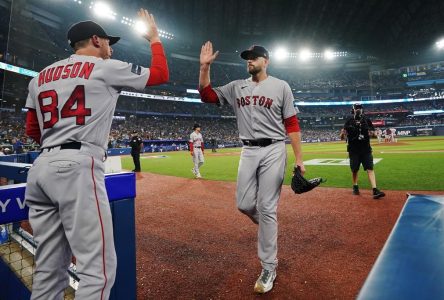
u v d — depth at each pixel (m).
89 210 1.45
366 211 4.54
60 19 35.22
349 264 2.78
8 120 28.36
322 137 57.12
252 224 4.22
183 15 43.44
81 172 1.46
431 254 1.14
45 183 1.44
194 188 7.55
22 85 30.58
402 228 1.49
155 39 2.00
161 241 3.65
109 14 36.59
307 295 2.28
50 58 32.44
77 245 1.42
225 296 2.33
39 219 1.52
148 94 48.22
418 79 58.47
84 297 1.36
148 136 40.25
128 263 1.89
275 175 2.58
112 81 1.63
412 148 18.23
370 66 62.62
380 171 8.63
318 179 2.65
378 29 51.84
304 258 2.98
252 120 2.66
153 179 9.55
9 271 2.12
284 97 2.64
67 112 1.53
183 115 51.50
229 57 56.88
